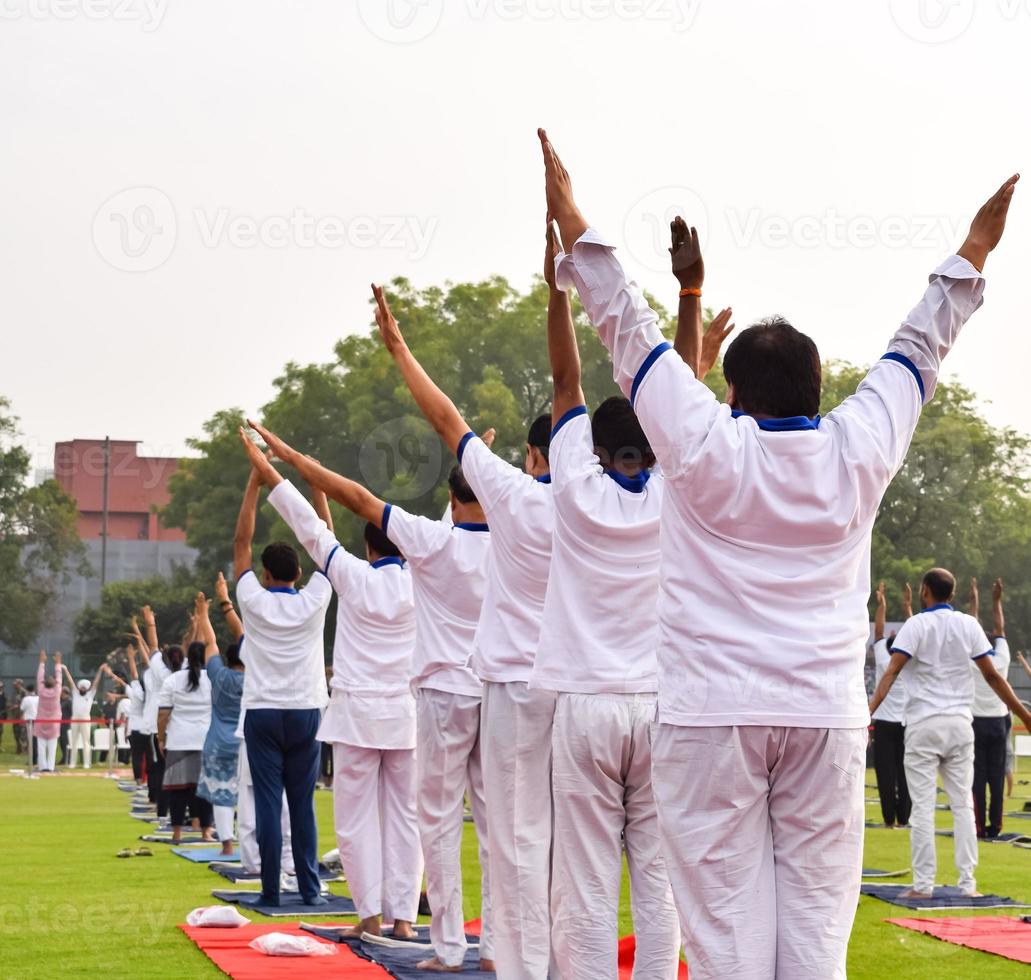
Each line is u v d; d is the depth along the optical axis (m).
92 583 73.69
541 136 5.33
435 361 46.53
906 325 5.06
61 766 42.81
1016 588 55.16
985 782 18.48
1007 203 5.09
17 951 9.60
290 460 9.28
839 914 4.75
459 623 8.95
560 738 6.32
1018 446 53.72
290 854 13.98
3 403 68.44
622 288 4.98
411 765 10.57
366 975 8.70
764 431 4.78
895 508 51.81
